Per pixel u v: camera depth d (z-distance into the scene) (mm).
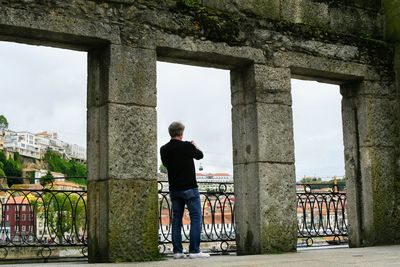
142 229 6566
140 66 6820
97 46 6816
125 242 6438
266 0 8117
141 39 6867
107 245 6352
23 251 9516
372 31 9289
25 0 6129
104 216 6457
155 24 7000
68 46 6805
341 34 8703
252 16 7910
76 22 6418
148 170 6703
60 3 6348
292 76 8648
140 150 6684
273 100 7832
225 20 7586
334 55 8547
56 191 8477
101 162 6625
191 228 6711
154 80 6902
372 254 6477
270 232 7516
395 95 9211
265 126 7703
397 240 8844
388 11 9398
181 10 7234
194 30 7277
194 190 6723
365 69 8883
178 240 6785
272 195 7605
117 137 6551
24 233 8531
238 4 7855
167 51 7203
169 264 5480
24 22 6090
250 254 7562
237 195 7832
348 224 9016
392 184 8930
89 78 6926
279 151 7770
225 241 8820
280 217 7621
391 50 9281
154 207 6695
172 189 6766
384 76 9125
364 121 8859
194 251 6688
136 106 6727
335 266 4805
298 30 8242
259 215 7484
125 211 6480
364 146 8844
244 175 7793
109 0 6711
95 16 6574
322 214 10195
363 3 9258
